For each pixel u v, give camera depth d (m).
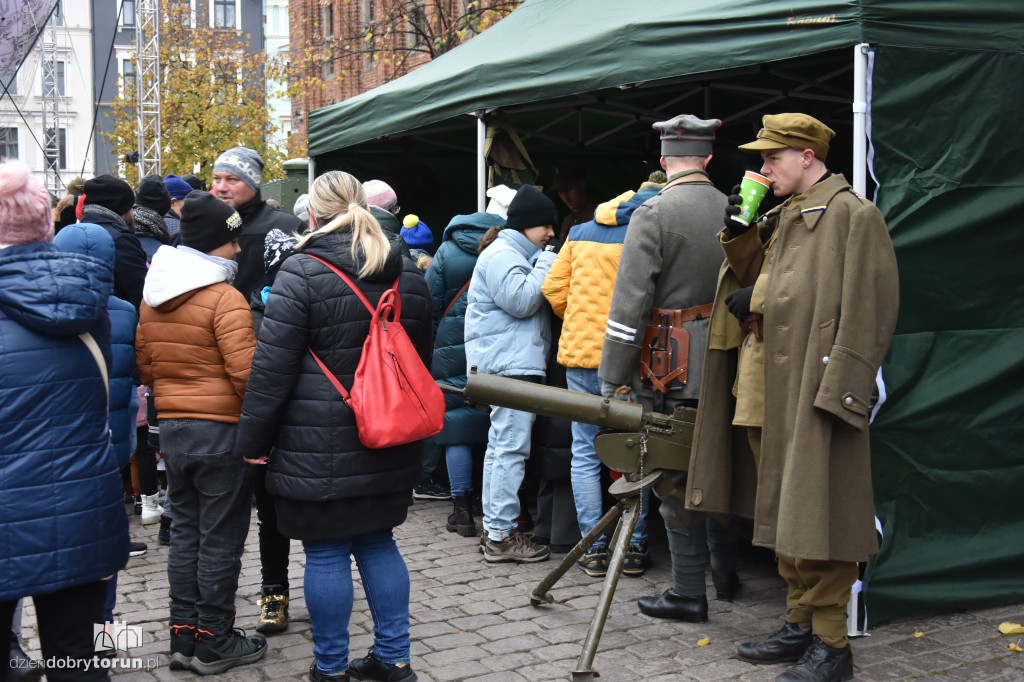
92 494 2.75
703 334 3.96
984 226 4.12
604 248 4.73
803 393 3.32
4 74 21.97
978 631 4.05
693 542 4.18
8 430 2.63
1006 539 4.27
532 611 4.41
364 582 3.57
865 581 3.99
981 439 4.19
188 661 3.77
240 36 24.44
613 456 3.87
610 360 3.99
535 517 6.04
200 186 8.04
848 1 3.87
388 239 3.60
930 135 4.00
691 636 4.06
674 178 4.13
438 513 6.27
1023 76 4.19
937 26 3.97
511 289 4.98
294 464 3.30
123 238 5.17
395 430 3.26
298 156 22.80
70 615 2.78
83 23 41.97
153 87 22.23
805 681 3.47
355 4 19.02
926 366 4.06
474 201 9.12
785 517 3.32
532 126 8.51
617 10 5.72
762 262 3.68
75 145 42.34
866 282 3.31
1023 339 4.23
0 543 2.61
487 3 14.30
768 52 4.25
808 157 3.48
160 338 3.69
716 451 3.76
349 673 3.64
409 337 3.52
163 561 5.34
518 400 3.81
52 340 2.73
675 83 6.79
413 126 6.69
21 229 2.72
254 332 3.87
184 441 3.69
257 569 5.16
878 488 4.02
